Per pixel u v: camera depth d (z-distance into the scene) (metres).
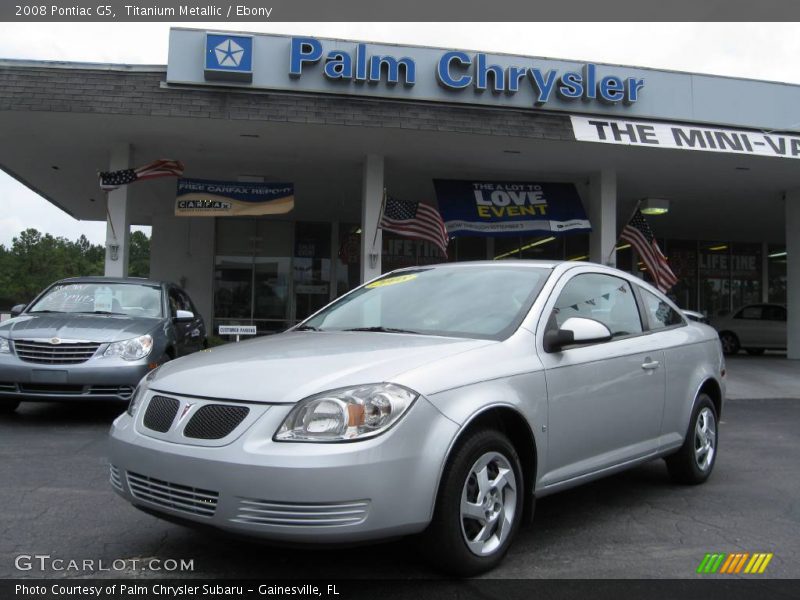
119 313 8.39
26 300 71.50
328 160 14.49
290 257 21.61
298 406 3.06
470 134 12.15
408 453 3.08
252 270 21.33
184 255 20.77
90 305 8.48
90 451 6.23
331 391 3.12
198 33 11.50
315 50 11.62
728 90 13.30
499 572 3.58
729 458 6.63
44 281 72.94
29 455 6.04
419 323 4.33
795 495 5.24
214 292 21.05
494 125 12.18
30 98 11.04
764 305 20.92
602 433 4.30
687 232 23.92
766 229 23.03
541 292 4.27
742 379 13.60
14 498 4.77
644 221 15.27
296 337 4.23
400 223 14.17
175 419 3.28
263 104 11.53
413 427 3.12
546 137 12.32
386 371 3.28
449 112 12.10
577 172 15.17
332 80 11.77
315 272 21.75
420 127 11.89
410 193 18.00
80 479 5.28
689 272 25.23
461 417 3.29
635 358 4.67
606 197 15.05
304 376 3.24
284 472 2.92
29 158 14.48
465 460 3.32
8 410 7.82
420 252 22.17
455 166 14.77
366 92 11.88
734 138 13.12
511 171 15.16
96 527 4.20
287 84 11.68
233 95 11.52
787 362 17.00
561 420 3.94
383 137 12.61
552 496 5.16
